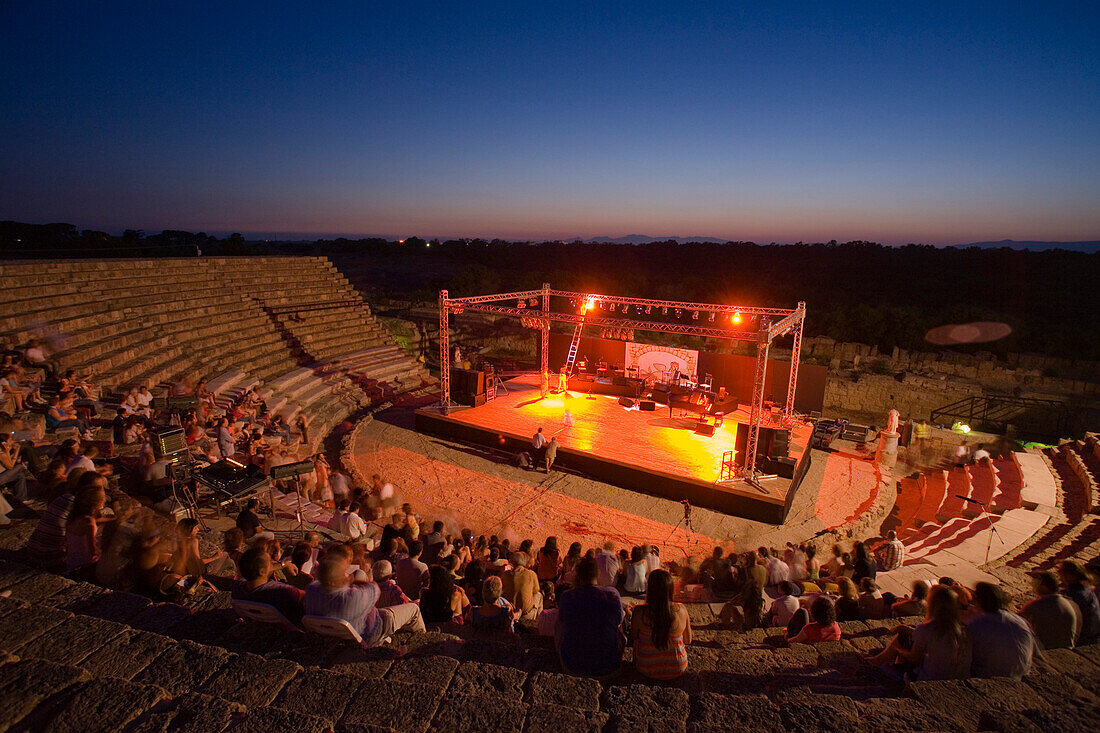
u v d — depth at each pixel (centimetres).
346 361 2881
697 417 2389
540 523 1641
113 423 1343
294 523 1195
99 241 3766
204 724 365
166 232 5403
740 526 1664
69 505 668
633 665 533
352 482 1767
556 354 3127
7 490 895
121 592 580
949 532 1441
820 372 2491
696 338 3603
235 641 511
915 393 2742
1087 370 2834
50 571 655
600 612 505
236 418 1730
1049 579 587
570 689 456
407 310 4156
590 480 1938
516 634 654
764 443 1834
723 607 826
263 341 2619
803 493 1906
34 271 1984
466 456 2106
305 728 369
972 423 2633
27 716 362
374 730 383
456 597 709
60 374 1573
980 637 500
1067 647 562
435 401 2705
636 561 1050
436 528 1050
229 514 1136
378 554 921
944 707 448
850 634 705
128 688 387
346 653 495
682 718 427
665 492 1828
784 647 625
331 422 2320
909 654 530
